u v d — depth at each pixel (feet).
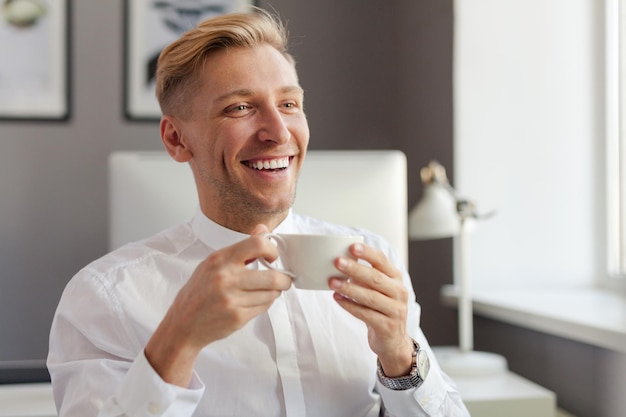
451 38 9.07
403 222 5.66
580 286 9.12
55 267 10.75
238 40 4.24
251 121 4.18
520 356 8.01
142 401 3.53
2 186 10.66
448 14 9.13
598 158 9.09
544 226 9.08
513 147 9.05
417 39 10.12
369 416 4.47
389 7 11.10
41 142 10.72
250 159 4.19
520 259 9.07
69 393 4.08
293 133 4.27
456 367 6.80
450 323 9.46
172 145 4.60
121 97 10.82
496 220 9.04
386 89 11.11
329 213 5.49
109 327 4.28
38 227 10.73
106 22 10.80
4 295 10.66
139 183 5.42
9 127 10.68
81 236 10.77
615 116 8.93
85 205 10.78
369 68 11.11
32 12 10.68
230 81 4.17
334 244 3.37
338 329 4.48
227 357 4.26
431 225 7.18
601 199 9.07
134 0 10.77
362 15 11.10
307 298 4.51
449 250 9.38
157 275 4.47
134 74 10.78
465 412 4.48
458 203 7.24
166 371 3.51
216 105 4.19
